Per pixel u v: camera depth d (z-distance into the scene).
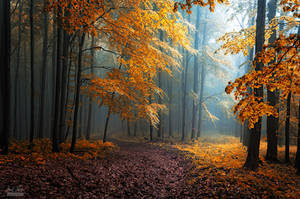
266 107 4.00
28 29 14.53
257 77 3.80
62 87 9.42
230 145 15.99
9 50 7.40
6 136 6.89
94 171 6.24
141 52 7.89
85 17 5.54
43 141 10.40
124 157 9.37
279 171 7.79
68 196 4.32
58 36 7.72
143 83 9.16
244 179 5.93
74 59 10.15
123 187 5.57
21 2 13.27
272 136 10.09
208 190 5.40
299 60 3.43
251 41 8.85
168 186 6.23
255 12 13.06
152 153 11.91
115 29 7.41
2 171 4.75
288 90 3.83
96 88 8.10
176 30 7.87
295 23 7.89
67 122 10.80
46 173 5.20
